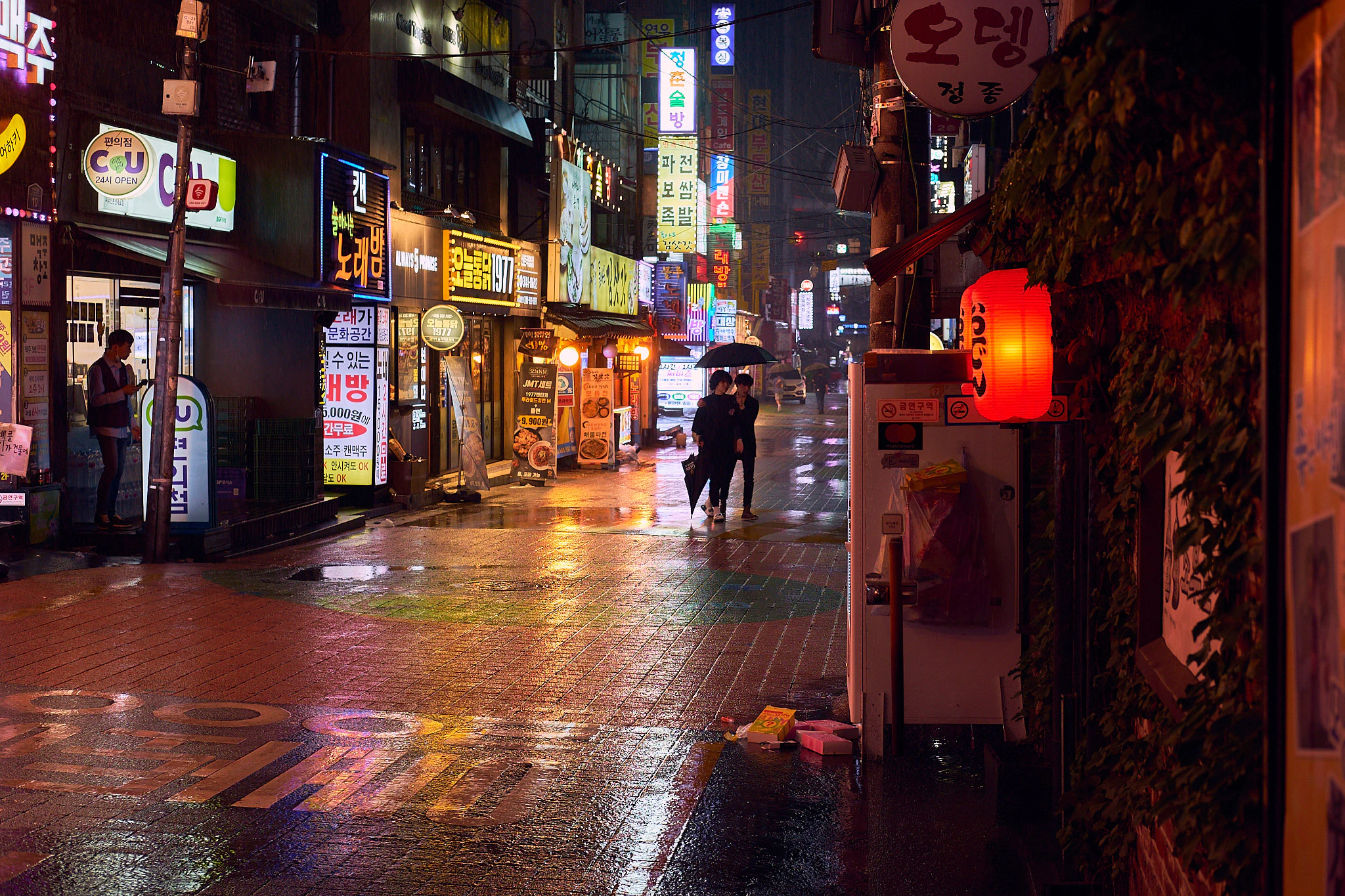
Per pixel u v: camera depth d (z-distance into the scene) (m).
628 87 38.66
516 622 9.97
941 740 6.84
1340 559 1.87
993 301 4.86
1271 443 2.16
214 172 14.65
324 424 17.80
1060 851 4.99
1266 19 2.14
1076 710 5.12
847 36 8.18
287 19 17.12
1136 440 3.57
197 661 8.44
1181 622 3.47
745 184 64.94
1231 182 2.51
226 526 13.53
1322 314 1.94
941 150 31.89
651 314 37.19
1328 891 1.92
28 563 11.66
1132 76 2.57
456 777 6.17
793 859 5.16
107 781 5.99
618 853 5.21
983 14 6.68
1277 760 2.16
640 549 14.30
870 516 6.55
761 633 9.66
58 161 12.42
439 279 21.25
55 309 12.51
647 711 7.45
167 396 12.60
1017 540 6.47
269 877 4.92
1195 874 3.19
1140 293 3.95
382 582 11.80
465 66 23.56
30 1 11.90
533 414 22.69
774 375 58.25
